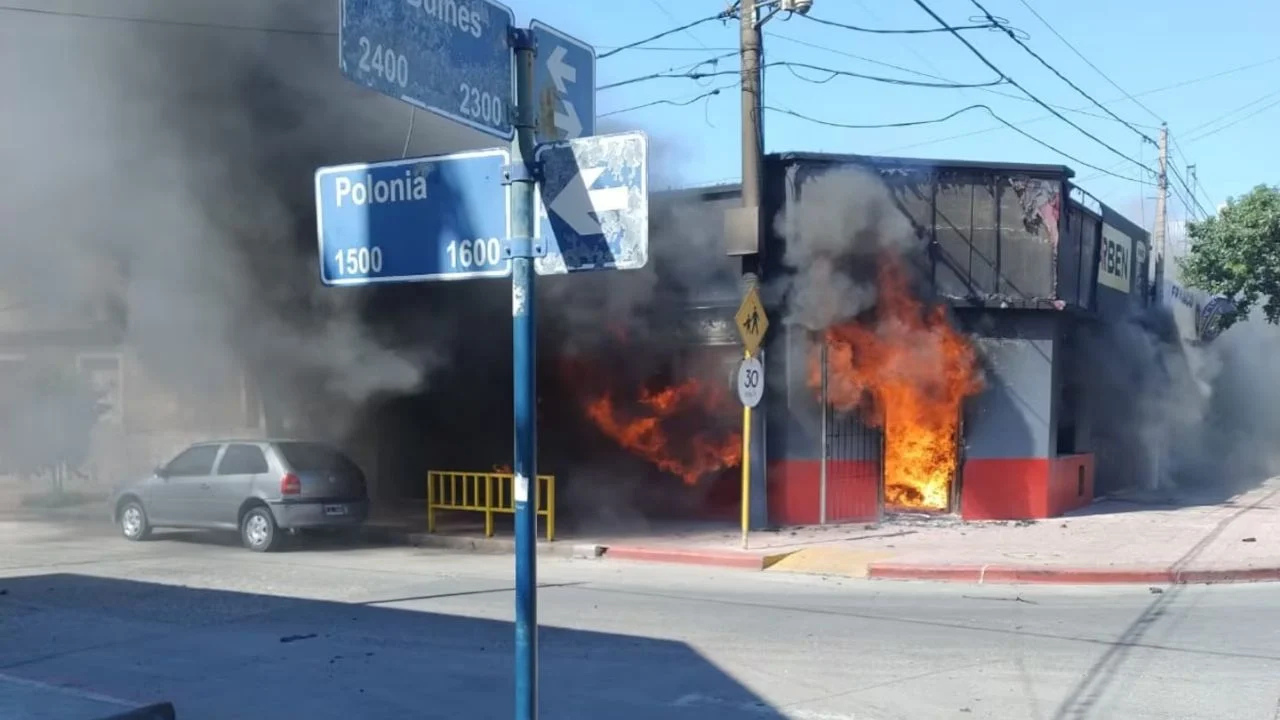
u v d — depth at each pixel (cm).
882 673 771
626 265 361
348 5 319
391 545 1560
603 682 752
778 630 927
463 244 378
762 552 1354
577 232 368
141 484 1580
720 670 784
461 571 1291
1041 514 1667
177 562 1365
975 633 910
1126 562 1262
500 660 824
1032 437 1662
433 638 904
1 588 1160
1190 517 1705
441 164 383
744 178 1451
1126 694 709
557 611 1021
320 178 407
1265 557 1293
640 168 358
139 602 1077
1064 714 665
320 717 679
